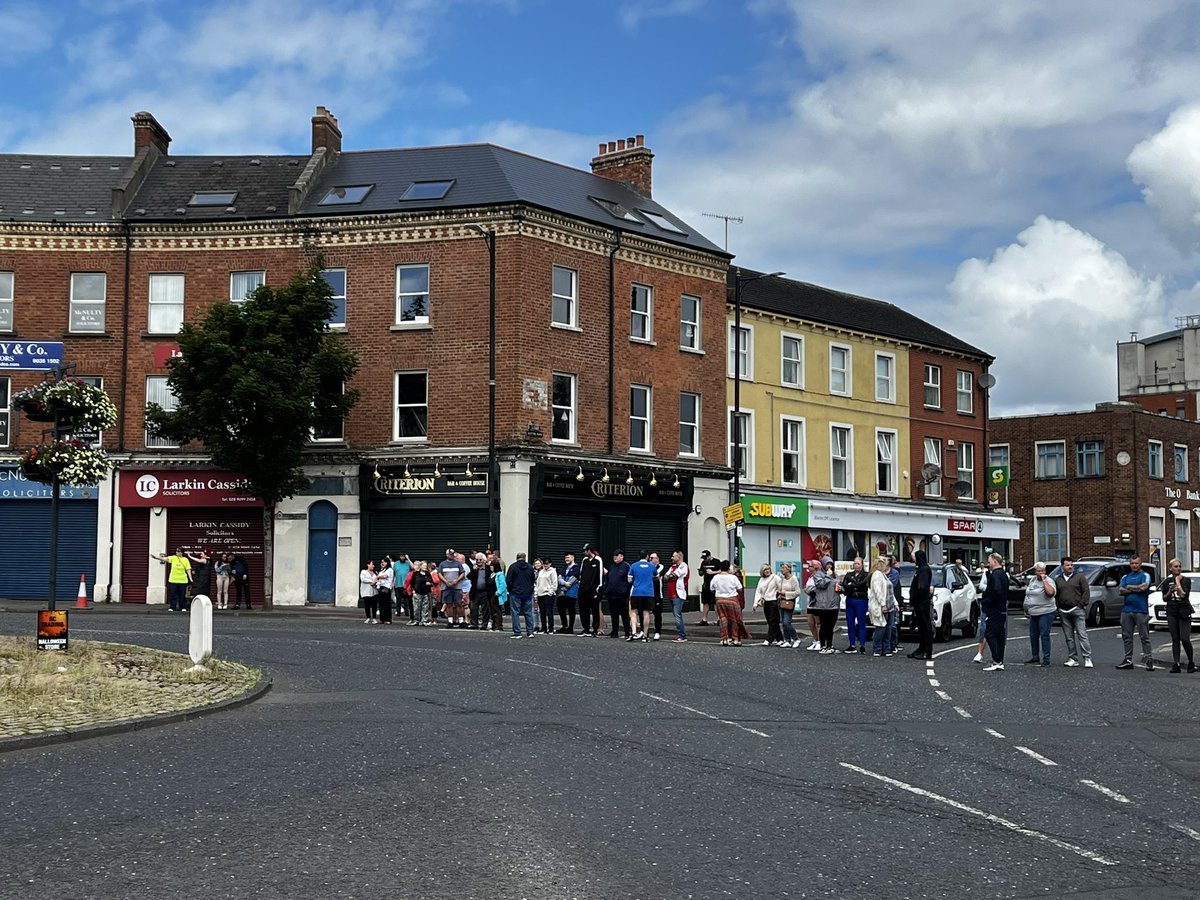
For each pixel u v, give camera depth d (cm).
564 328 3831
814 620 2655
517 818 906
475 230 3744
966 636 3269
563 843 832
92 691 1551
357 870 759
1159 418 6391
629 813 934
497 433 3703
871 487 4912
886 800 1004
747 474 4431
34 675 1638
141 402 3853
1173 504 6444
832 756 1224
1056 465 6394
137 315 3862
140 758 1163
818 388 4725
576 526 3831
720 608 2770
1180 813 980
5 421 3831
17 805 948
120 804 952
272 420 3466
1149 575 2366
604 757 1187
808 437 4669
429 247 3784
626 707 1569
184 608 3603
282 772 1091
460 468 3706
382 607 3312
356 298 3825
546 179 4053
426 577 3281
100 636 2378
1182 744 1362
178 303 3884
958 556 5269
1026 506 6462
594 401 3909
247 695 1571
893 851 830
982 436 5472
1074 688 1939
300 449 3669
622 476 3891
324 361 3578
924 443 5181
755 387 4481
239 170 4109
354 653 2198
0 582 3834
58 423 2238
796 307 4725
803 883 745
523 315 3719
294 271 3841
